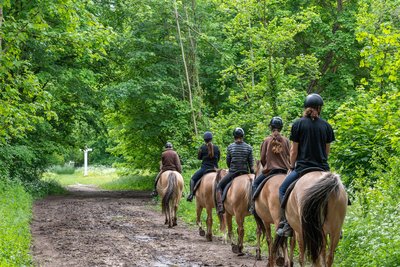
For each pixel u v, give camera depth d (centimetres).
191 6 3228
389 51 1398
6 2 1530
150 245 1354
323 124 788
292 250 959
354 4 3012
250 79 2538
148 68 3122
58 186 3725
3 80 1531
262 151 998
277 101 2047
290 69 2488
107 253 1232
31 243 1362
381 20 1989
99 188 4522
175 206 1761
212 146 1533
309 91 2994
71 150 3888
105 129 3491
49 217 2008
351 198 1223
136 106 3303
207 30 3247
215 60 3225
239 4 2161
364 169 1352
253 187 1025
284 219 857
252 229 1416
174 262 1121
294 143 796
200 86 3281
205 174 1516
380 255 823
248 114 2180
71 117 3325
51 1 1630
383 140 1359
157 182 1894
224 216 1368
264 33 2088
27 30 1605
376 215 994
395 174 1140
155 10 3116
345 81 2942
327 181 696
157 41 3250
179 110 3041
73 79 2920
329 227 719
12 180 2784
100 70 3297
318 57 2992
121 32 3269
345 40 2875
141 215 2120
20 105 1573
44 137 3198
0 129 1546
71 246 1330
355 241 947
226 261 1126
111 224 1805
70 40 1877
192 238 1492
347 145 1371
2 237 1138
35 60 2659
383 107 1355
